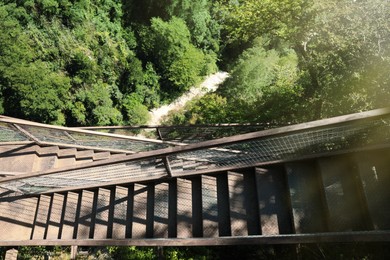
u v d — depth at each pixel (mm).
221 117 8758
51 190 4750
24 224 4602
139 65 13203
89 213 4363
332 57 6746
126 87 13203
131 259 5133
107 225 4145
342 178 3260
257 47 14391
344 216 3080
